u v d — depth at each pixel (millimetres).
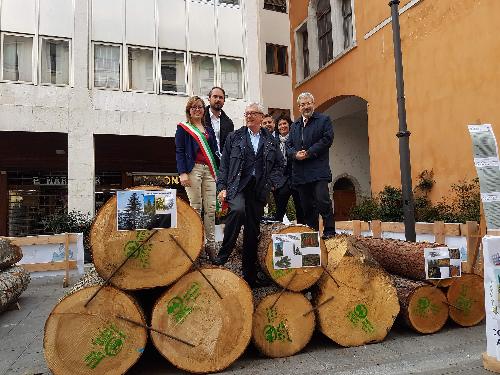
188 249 3744
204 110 5609
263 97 19828
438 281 4746
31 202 16328
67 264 8656
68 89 13828
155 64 14953
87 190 13609
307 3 18953
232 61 16016
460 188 10359
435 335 4578
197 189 5438
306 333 4137
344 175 19516
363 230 8453
